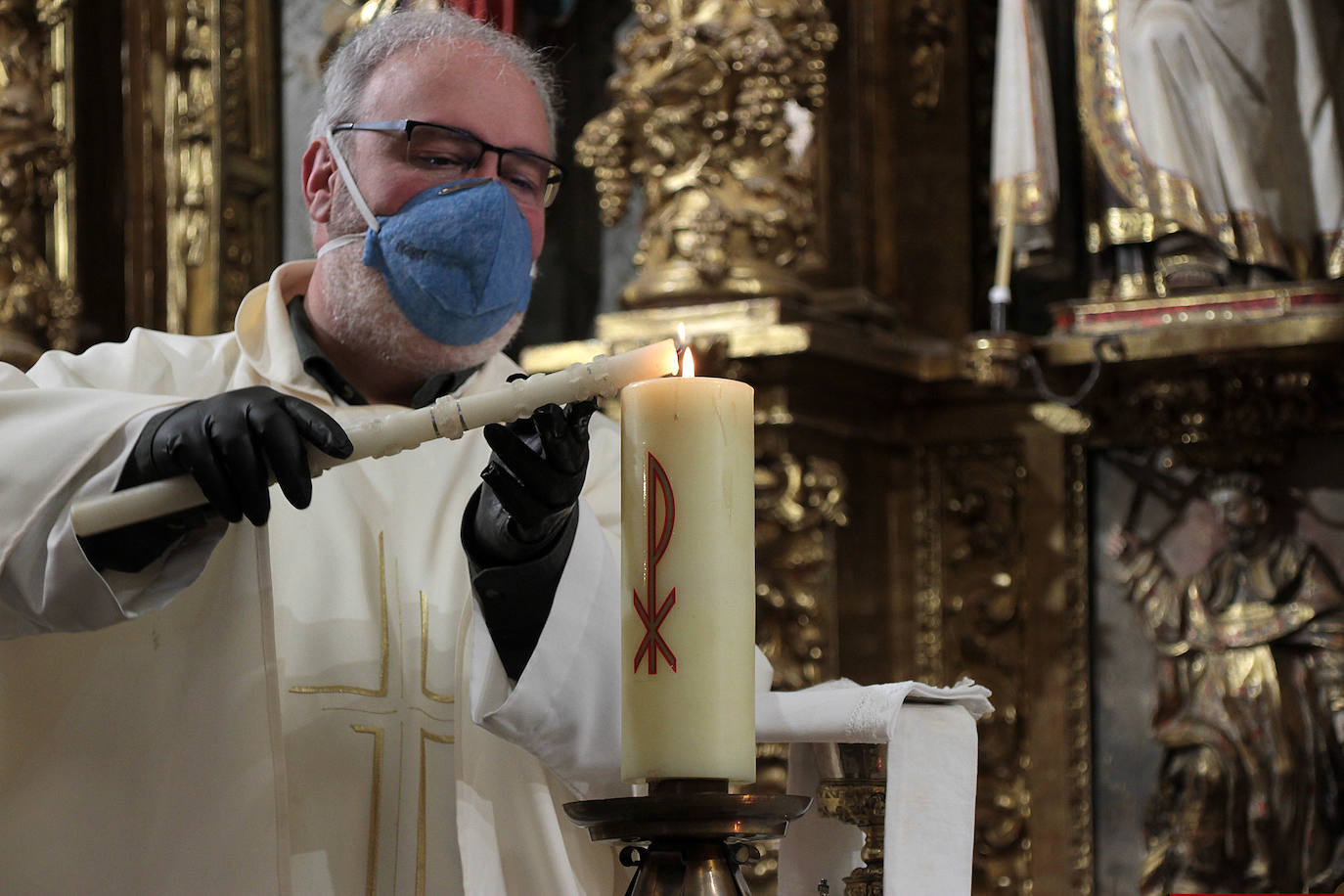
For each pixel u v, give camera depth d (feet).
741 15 28.32
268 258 35.32
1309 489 26.61
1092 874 27.14
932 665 28.94
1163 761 26.55
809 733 10.48
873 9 30.45
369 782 12.22
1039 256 28.43
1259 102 27.07
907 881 10.18
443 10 13.84
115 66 35.04
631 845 9.29
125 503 8.88
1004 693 28.25
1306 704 25.79
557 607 10.59
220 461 8.64
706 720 8.11
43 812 10.93
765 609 26.81
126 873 10.82
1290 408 26.50
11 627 9.87
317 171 13.76
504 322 13.48
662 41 28.68
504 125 13.21
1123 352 27.02
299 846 11.80
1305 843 25.34
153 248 34.45
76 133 34.27
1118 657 27.66
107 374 13.33
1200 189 26.78
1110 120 27.50
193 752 10.89
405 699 12.55
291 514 12.80
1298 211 26.99
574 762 10.85
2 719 11.00
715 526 8.24
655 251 28.40
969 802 10.51
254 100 35.47
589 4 33.50
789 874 11.50
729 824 7.94
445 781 12.39
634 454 8.39
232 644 11.04
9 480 9.35
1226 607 26.55
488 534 10.13
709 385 8.35
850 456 28.73
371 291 13.23
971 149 30.50
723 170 28.43
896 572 29.48
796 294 28.02
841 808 11.03
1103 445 28.19
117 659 11.07
